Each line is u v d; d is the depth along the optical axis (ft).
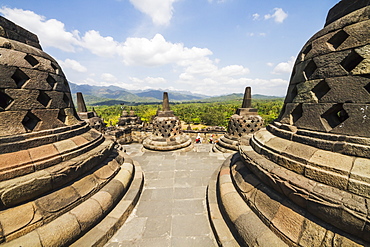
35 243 8.39
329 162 8.49
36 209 9.27
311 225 8.12
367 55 8.10
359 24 8.53
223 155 28.78
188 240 11.68
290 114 12.52
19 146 10.21
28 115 11.72
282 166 10.64
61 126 13.60
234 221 11.04
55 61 14.80
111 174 15.10
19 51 11.28
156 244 11.34
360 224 6.67
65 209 10.37
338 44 9.88
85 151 13.69
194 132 60.54
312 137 10.08
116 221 12.21
